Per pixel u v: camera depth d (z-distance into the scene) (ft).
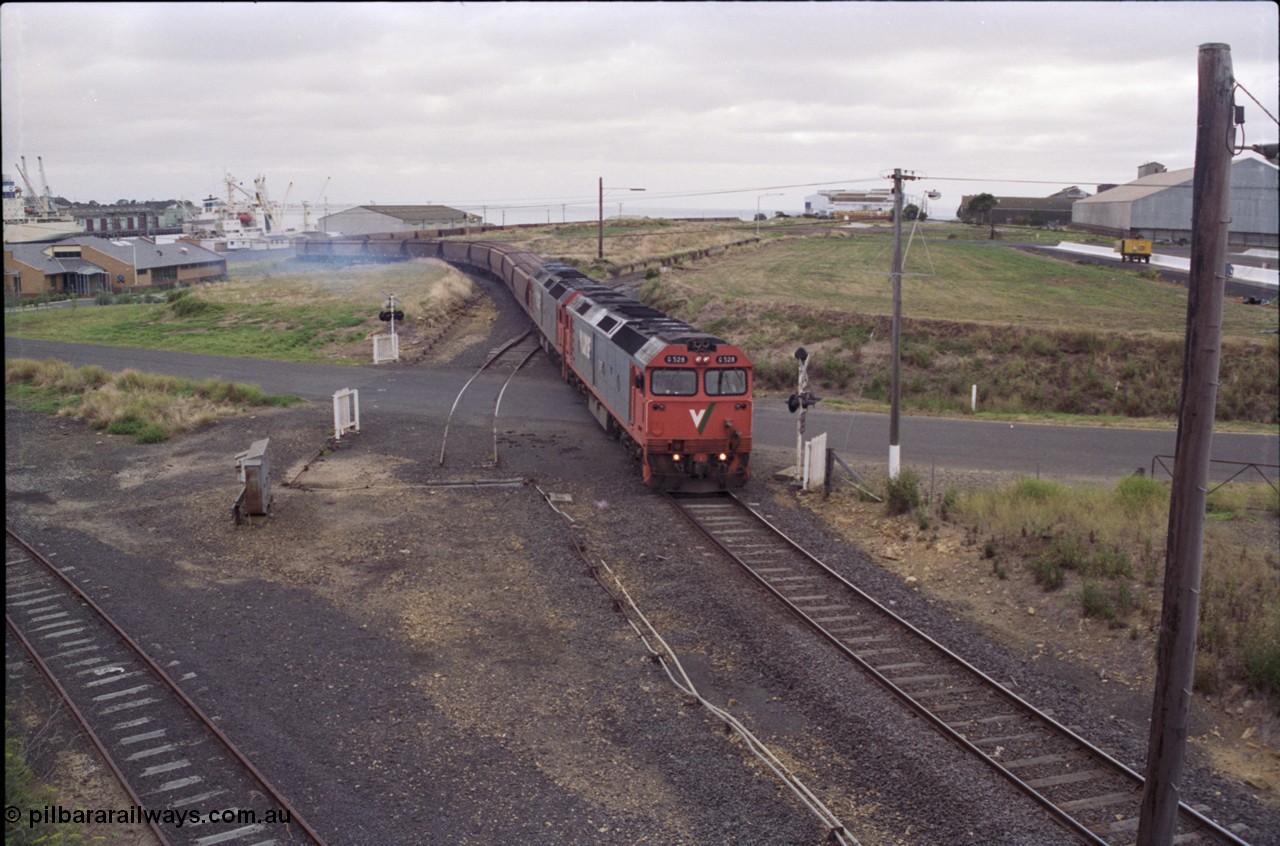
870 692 45.14
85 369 122.21
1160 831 30.40
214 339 158.71
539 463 87.15
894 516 72.43
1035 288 196.75
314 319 171.42
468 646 49.70
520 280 165.99
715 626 52.70
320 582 58.18
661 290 191.52
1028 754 39.93
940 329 144.56
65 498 75.15
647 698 44.45
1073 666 48.98
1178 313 162.50
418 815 35.01
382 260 280.92
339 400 96.43
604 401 94.48
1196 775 38.86
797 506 76.43
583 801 36.19
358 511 72.13
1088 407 122.72
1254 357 131.95
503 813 35.32
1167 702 29.94
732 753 39.83
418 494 76.84
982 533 67.62
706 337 78.89
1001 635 52.95
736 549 65.26
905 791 37.01
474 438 95.96
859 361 138.82
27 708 42.22
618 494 78.13
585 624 52.70
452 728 41.32
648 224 427.74
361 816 34.81
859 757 39.50
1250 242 268.21
